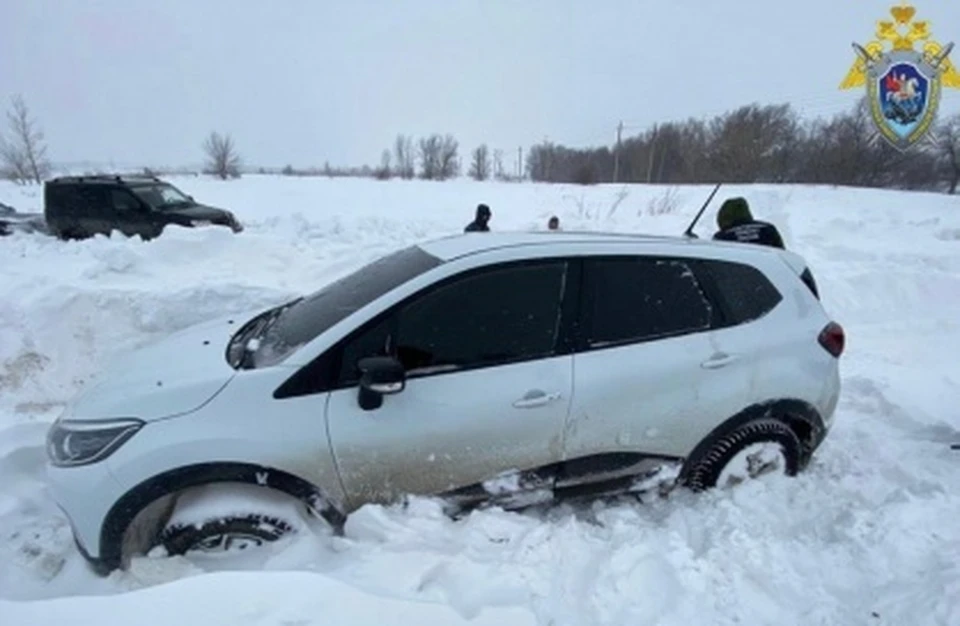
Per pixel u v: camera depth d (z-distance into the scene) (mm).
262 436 2455
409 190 35562
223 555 2527
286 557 2477
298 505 2611
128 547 2504
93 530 2428
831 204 23703
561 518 3008
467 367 2662
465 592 2209
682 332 2988
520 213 22125
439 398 2605
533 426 2717
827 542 2717
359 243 9000
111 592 2426
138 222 11570
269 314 3371
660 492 3088
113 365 3111
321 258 7656
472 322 2699
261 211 24766
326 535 2631
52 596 2586
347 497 2619
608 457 2887
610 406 2812
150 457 2383
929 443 3791
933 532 2631
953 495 3016
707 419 3000
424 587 2250
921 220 17188
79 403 2711
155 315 5352
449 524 2639
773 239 4918
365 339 2580
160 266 6727
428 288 2666
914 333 6547
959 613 2092
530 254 2816
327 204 27234
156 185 12641
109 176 12375
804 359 3168
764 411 3096
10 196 30672
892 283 7848
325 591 2068
